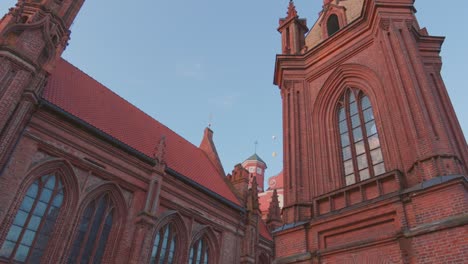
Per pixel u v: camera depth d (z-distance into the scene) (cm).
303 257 1559
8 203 1788
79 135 2259
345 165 1844
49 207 2023
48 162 2044
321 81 2197
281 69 2394
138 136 3031
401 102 1599
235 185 4066
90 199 2220
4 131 1816
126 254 2230
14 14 2172
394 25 1855
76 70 3184
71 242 2033
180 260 2628
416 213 1273
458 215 1145
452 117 1730
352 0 2534
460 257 1091
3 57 1938
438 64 1967
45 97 2352
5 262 1752
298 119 2136
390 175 1468
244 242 3192
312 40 2630
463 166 1517
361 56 2044
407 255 1240
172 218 2672
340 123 2008
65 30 2480
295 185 1873
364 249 1395
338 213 1545
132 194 2453
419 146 1407
